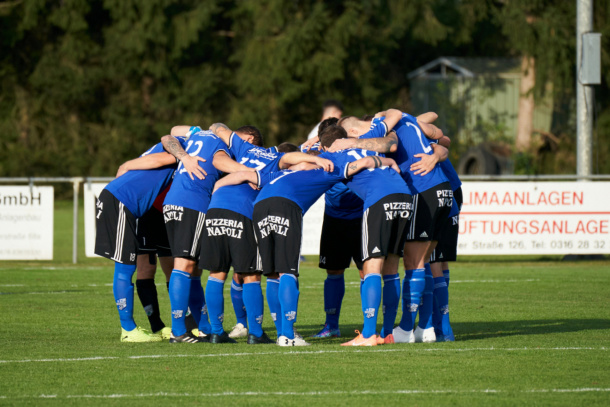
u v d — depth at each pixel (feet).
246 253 75.72
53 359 68.64
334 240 85.30
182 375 62.28
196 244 77.66
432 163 78.13
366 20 400.06
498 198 153.28
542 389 57.77
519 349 72.95
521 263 163.53
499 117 421.59
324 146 79.10
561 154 395.55
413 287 77.56
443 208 78.69
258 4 392.68
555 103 404.98
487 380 60.49
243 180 76.02
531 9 347.77
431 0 410.52
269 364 66.28
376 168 75.51
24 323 91.30
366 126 81.71
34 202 153.79
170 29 401.49
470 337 81.56
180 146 79.87
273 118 420.36
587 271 147.33
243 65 403.54
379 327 91.66
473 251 153.28
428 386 58.70
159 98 430.20
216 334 78.89
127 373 62.95
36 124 435.94
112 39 415.44
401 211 74.02
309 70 387.75
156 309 83.20
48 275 142.41
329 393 56.70
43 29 426.10
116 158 422.82
